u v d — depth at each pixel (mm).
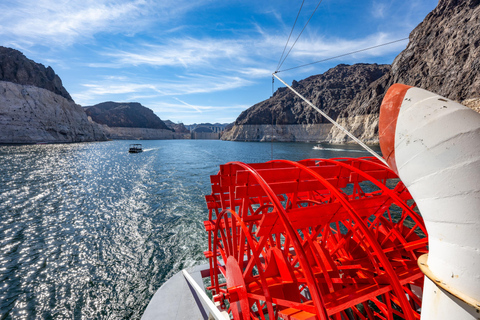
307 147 142750
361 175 8516
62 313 13188
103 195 36375
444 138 2100
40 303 13883
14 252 19359
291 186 8039
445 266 2197
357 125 149500
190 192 38094
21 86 143375
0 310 13359
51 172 55094
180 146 175375
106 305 13750
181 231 22953
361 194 10602
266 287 5996
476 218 1954
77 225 24750
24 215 27469
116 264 17672
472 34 83500
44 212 28562
